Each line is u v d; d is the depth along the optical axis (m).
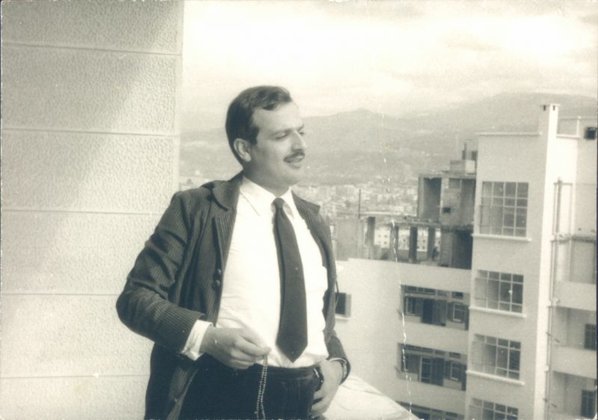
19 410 2.28
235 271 1.56
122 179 2.32
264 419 1.57
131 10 2.29
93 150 2.30
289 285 1.58
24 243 2.27
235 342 1.48
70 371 2.30
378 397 2.74
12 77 2.24
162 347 1.58
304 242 1.65
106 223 2.31
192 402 1.58
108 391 2.32
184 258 1.55
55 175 2.28
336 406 2.66
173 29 2.33
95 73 2.29
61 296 2.29
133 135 2.32
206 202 1.58
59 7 2.25
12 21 2.22
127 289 1.54
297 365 1.59
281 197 1.66
